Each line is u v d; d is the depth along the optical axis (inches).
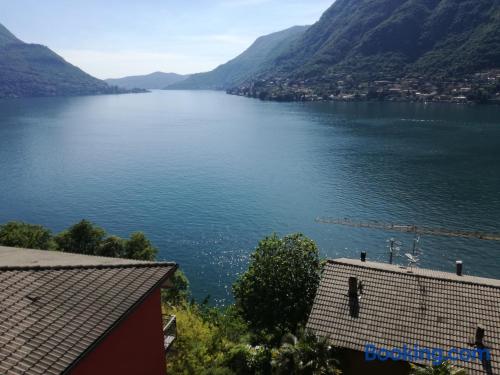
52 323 628.7
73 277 742.5
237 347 1262.3
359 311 1177.4
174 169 5851.4
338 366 1125.7
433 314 1137.4
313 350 1047.0
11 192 4753.9
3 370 534.0
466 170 5167.3
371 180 4948.3
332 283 1269.7
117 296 726.5
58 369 560.1
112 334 700.7
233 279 2876.5
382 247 3287.4
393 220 3759.8
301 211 4072.3
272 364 1074.7
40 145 7613.2
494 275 2849.4
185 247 3366.1
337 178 5098.4
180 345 1111.0
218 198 4522.6
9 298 653.3
